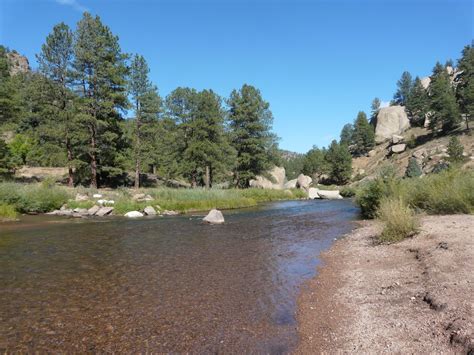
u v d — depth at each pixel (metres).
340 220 21.58
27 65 128.88
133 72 41.91
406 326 5.59
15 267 10.29
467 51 91.56
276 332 6.06
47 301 7.59
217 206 31.02
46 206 25.36
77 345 5.68
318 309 7.00
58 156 35.06
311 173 98.06
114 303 7.48
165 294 8.04
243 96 53.44
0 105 36.34
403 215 12.38
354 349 5.20
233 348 5.53
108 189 37.34
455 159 54.62
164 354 5.37
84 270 10.00
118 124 37.25
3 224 19.41
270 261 11.12
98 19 36.19
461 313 5.44
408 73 127.31
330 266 10.30
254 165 53.59
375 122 118.75
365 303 6.96
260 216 24.27
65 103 36.72
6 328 6.30
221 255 11.94
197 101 47.12
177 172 46.97
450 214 15.68
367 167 93.19
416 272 8.23
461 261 8.11
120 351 5.47
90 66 36.19
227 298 7.79
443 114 79.06
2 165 37.09
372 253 11.02
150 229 17.83
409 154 79.38
